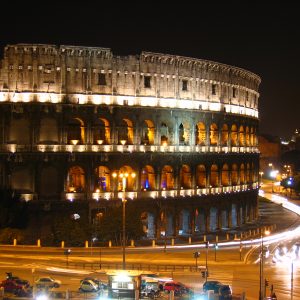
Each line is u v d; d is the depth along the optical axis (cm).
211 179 14775
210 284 7650
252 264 10719
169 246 12156
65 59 12262
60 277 8700
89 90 12444
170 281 7469
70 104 12256
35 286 7294
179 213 13650
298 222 16775
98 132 12738
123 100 12781
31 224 12006
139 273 7594
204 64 14125
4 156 11950
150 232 13238
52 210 12106
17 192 12031
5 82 12025
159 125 13288
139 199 12912
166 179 13738
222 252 11781
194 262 10594
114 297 7038
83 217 12294
